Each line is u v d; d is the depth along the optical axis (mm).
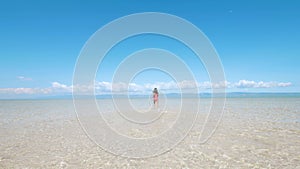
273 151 10789
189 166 9055
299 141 12648
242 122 19719
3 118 25016
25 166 9227
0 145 12656
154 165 9273
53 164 9438
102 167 9078
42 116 26875
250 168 8633
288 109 31234
